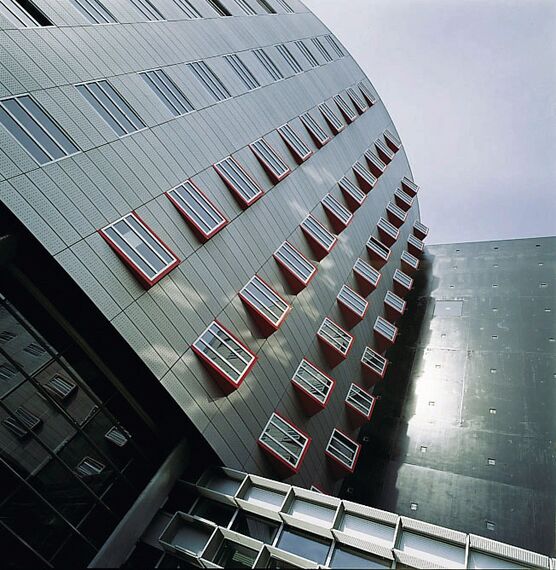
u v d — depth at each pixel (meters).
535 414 29.28
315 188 31.84
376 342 34.22
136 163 19.34
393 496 26.72
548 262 43.09
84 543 15.64
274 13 44.75
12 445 14.73
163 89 23.81
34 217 14.43
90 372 16.22
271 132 30.45
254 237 23.94
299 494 16.45
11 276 14.64
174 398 16.23
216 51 30.92
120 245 16.73
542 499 24.64
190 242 19.97
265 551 14.73
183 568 14.94
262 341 21.78
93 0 23.81
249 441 19.09
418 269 48.19
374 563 14.27
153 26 26.83
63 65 18.89
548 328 35.72
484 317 38.91
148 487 15.72
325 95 41.41
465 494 25.81
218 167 23.88
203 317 18.88
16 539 14.43
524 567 13.37
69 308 15.38
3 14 18.09
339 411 27.16
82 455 15.85
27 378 14.61
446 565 13.72
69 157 16.69
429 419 30.98
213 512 16.78
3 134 14.96
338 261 31.62
